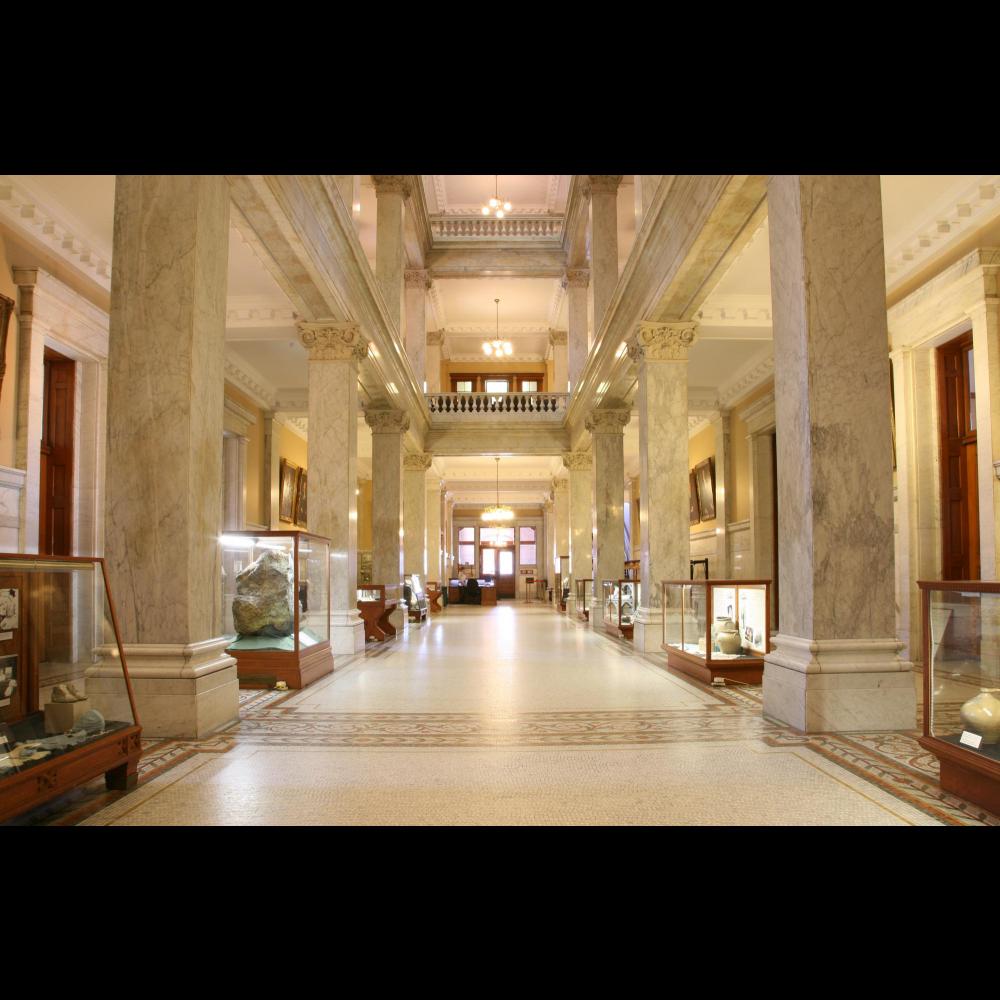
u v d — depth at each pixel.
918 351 8.97
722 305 10.66
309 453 9.87
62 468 8.87
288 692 6.71
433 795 3.49
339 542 9.82
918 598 8.83
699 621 7.41
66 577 3.38
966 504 8.59
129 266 5.02
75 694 3.38
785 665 5.00
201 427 5.08
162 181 5.09
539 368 26.14
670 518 9.73
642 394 9.98
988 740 3.23
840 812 3.18
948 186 7.62
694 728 4.97
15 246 7.54
